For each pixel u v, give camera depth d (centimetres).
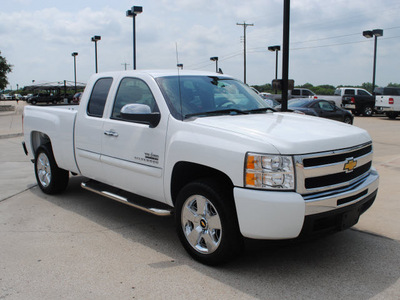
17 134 1513
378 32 3222
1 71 3797
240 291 340
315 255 412
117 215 549
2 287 350
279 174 333
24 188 692
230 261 384
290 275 369
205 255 384
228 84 509
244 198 340
